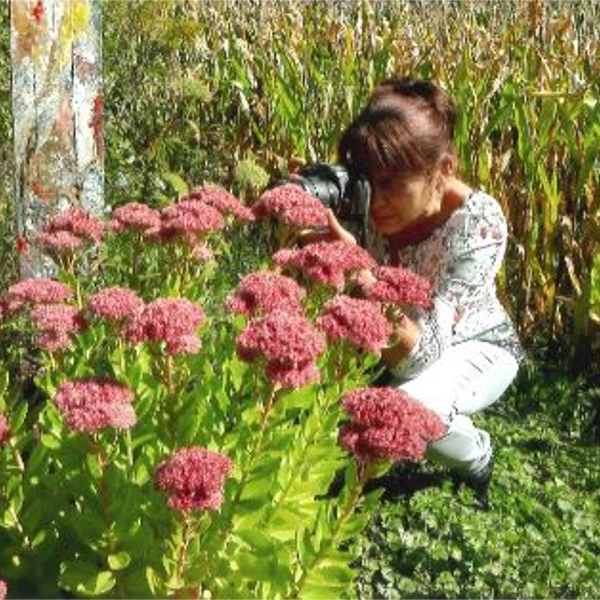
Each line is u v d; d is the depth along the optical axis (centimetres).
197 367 257
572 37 570
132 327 215
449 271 319
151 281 329
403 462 369
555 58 510
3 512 243
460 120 461
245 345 208
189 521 213
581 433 430
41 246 293
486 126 484
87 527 227
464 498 356
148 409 241
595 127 444
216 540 226
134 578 228
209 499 196
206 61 650
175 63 597
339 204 306
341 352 255
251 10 712
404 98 301
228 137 615
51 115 344
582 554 335
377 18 681
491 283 336
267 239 470
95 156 356
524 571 318
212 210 277
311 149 548
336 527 220
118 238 343
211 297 337
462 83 468
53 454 247
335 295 263
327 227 291
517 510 356
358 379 265
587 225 463
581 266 479
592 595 311
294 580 230
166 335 214
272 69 592
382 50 539
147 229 290
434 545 325
